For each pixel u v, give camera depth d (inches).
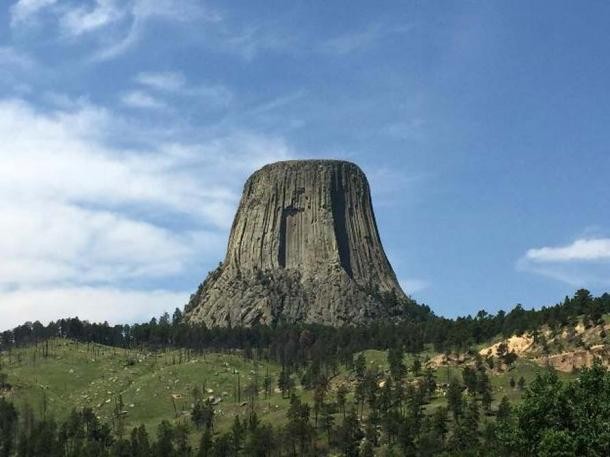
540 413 5915.4
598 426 5629.9
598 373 5984.3
